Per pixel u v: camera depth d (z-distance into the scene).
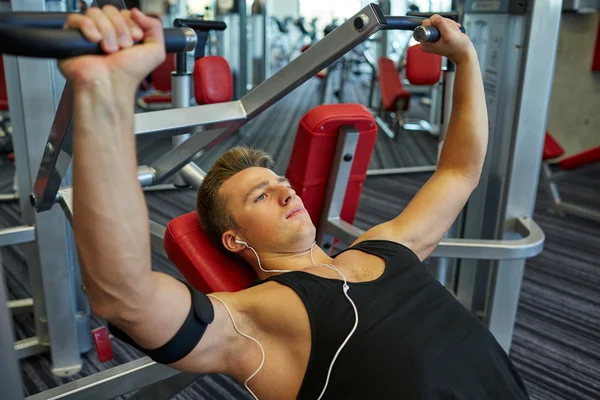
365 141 1.57
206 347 0.82
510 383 0.95
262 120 6.03
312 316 0.89
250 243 1.12
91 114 0.60
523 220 1.72
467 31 2.04
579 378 1.93
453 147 1.19
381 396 0.84
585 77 4.36
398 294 0.97
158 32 0.62
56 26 0.58
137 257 0.67
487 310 1.83
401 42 7.41
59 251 1.80
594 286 2.60
